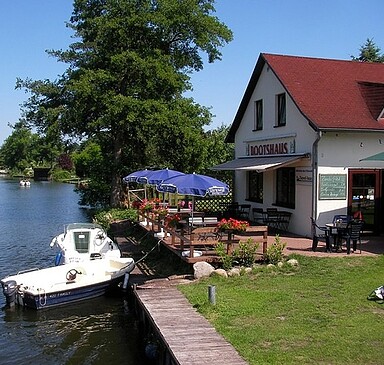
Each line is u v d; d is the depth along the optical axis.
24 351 11.75
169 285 12.88
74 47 32.69
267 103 22.73
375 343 8.45
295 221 19.84
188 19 32.19
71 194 66.75
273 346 8.48
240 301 11.03
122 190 34.38
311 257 14.84
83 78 29.61
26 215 40.91
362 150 18.45
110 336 12.62
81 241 18.53
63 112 31.41
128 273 15.89
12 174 141.88
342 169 18.30
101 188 37.31
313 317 9.85
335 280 12.55
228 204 28.00
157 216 20.69
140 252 20.34
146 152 34.19
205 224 16.47
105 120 29.94
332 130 17.50
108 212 30.77
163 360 9.70
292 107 20.16
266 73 22.86
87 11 32.72
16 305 15.07
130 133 33.00
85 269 16.06
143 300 11.55
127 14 31.03
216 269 13.74
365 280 12.42
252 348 8.41
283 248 14.82
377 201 18.75
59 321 13.75
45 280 15.38
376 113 18.81
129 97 29.77
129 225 26.56
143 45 32.47
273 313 10.18
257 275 13.34
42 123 33.53
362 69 23.42
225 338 8.93
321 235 17.52
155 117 29.59
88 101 30.56
